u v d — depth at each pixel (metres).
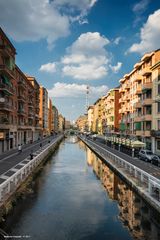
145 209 20.34
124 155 48.50
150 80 53.34
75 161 49.09
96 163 46.72
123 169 33.03
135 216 19.56
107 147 69.50
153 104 50.06
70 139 155.38
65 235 16.22
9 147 57.19
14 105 62.00
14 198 20.91
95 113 163.88
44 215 19.44
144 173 23.83
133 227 17.56
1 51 46.81
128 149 60.25
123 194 25.41
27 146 67.75
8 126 53.34
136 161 39.66
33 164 34.31
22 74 69.50
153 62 51.06
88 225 17.72
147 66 54.69
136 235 16.38
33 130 91.56
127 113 74.81
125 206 21.73
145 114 53.44
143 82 58.03
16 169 30.61
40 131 119.12
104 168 40.97
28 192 25.05
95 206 21.70
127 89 75.56
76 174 35.50
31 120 88.62
